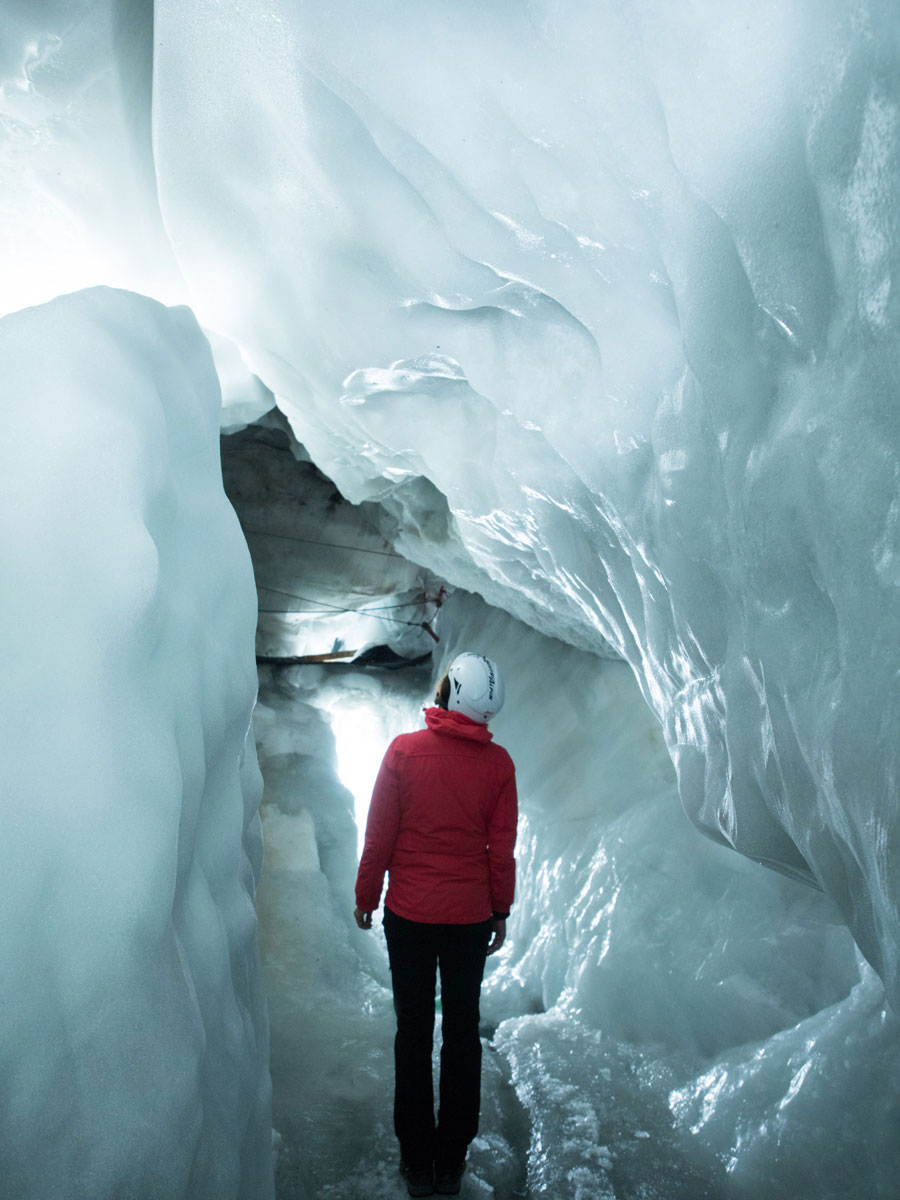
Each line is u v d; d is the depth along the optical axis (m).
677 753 1.64
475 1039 1.78
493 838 1.84
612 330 1.19
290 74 1.10
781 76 0.78
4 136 1.32
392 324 1.46
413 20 0.95
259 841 1.45
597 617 1.96
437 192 1.13
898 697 0.78
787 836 1.30
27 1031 0.71
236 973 1.18
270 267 1.44
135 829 0.82
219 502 1.28
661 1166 1.80
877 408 0.77
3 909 0.72
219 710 1.11
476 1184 1.78
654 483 1.29
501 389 1.46
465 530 2.47
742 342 0.96
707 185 0.88
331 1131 1.95
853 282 0.78
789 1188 1.64
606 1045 2.29
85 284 1.63
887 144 0.70
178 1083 0.83
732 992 2.15
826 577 0.87
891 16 0.67
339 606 5.70
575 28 0.88
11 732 0.78
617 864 2.75
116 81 1.25
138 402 1.06
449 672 1.90
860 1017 1.80
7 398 0.93
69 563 0.87
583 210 1.05
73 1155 0.73
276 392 2.00
